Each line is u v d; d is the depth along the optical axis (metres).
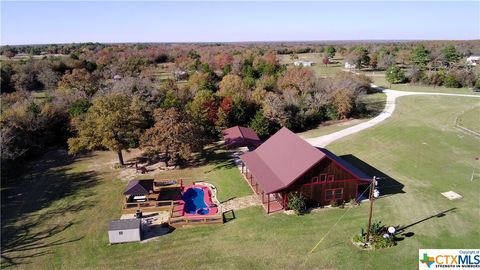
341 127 59.12
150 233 29.19
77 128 45.31
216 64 110.19
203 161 45.94
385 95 83.19
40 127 50.75
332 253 25.42
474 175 38.56
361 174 34.06
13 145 44.16
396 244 26.30
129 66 96.50
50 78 81.44
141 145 41.69
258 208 32.56
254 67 97.00
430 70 111.06
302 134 56.22
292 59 141.50
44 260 25.92
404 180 37.72
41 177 41.88
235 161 45.12
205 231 29.22
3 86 79.25
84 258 26.03
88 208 33.88
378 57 128.25
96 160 47.56
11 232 29.89
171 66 113.25
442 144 48.59
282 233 28.22
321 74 105.06
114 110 42.22
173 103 57.75
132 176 41.53
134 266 24.86
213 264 24.77
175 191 37.38
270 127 56.78
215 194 36.22
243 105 58.41
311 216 30.72
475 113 64.56
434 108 69.12
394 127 56.91
